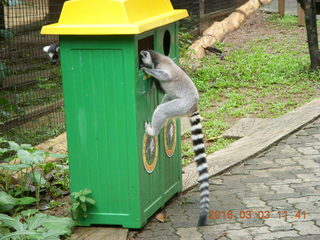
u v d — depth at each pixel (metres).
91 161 4.67
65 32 4.36
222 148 6.91
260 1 18.41
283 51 12.49
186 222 4.91
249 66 11.12
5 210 4.89
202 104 8.91
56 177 5.96
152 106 4.88
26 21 9.59
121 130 4.54
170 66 4.77
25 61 9.16
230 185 5.75
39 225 4.38
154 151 4.91
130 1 4.41
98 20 4.36
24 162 4.95
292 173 5.98
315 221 4.76
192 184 5.80
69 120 4.64
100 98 4.53
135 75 4.43
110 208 4.72
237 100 9.04
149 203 4.88
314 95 9.11
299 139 7.13
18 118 7.71
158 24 4.63
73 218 4.77
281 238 4.48
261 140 7.02
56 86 8.98
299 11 15.27
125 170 4.61
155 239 4.61
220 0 16.20
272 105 8.62
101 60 4.46
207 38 13.23
